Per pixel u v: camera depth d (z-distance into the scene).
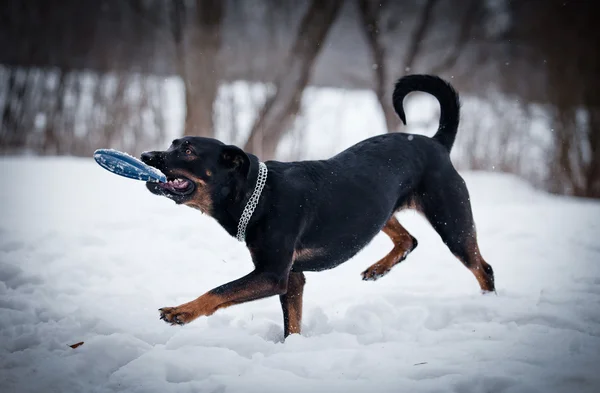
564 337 4.89
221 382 4.16
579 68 19.27
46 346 4.77
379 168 5.74
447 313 5.69
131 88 18.05
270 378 4.25
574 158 18.66
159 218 9.42
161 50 19.95
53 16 19.58
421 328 5.39
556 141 18.64
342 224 5.47
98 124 17.00
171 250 7.95
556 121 18.89
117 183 12.23
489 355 4.63
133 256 7.54
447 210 6.06
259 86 20.77
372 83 20.72
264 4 20.27
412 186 6.02
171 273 7.13
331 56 23.88
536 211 11.16
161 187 5.12
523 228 9.54
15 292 6.03
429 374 4.34
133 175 5.00
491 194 14.34
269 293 5.07
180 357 4.51
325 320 5.61
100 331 5.12
